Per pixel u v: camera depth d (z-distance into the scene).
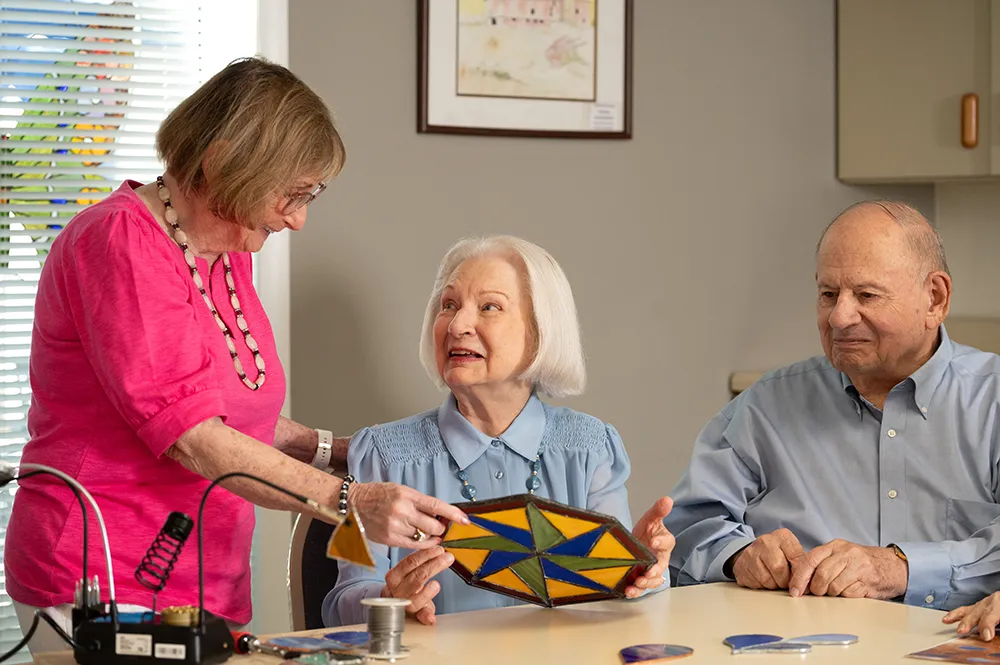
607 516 1.35
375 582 1.66
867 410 2.06
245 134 1.52
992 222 3.24
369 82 2.59
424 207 2.65
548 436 1.84
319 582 1.89
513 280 1.79
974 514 1.97
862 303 1.94
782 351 3.07
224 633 1.25
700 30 2.92
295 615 1.91
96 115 2.42
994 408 2.00
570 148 2.79
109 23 2.40
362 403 2.61
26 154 2.39
